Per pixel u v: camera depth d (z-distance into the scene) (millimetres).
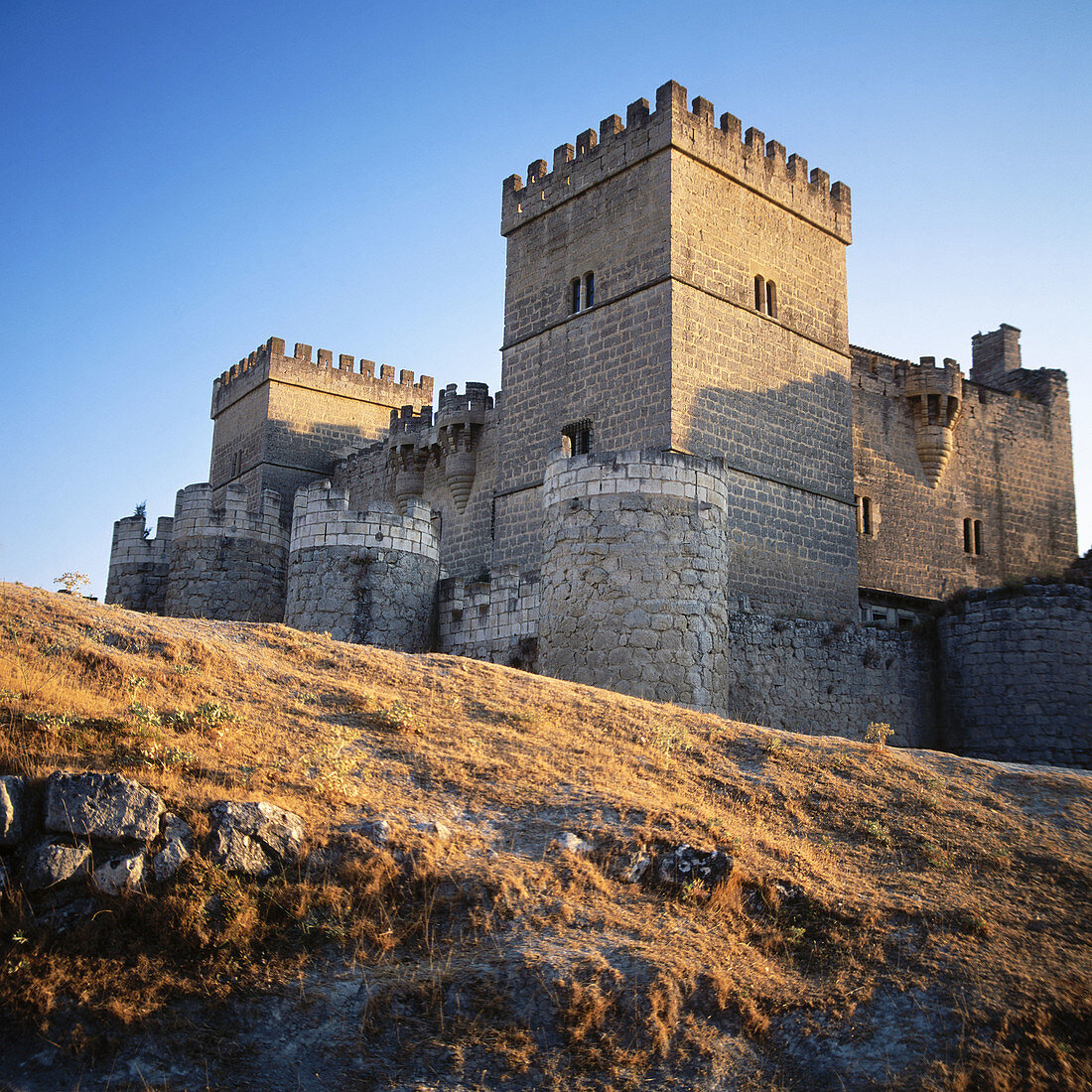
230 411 68625
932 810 16938
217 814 12758
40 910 11672
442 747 16719
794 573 37750
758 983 12438
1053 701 32812
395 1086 10797
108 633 18250
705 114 38125
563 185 40781
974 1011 12086
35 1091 10312
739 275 38250
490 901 12984
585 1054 11289
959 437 49406
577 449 38094
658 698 25438
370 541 31266
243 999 11461
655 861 14117
